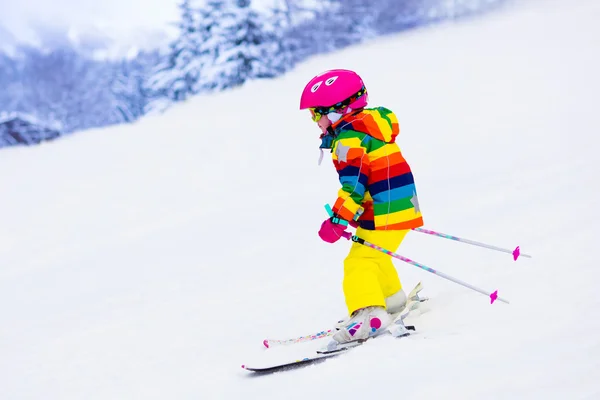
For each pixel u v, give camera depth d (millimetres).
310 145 26562
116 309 8523
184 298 8391
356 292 4961
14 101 115438
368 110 5172
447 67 38594
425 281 6539
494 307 4922
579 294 4754
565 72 27297
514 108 22281
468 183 12414
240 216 15055
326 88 5059
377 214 5047
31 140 45219
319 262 9047
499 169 13164
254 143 28812
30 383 5883
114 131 39844
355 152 4965
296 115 35531
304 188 17625
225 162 25438
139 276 10672
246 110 40375
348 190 4941
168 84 65375
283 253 10148
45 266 13500
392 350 4375
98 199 21938
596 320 4074
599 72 25438
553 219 7914
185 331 6707
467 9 67500
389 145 5105
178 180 23219
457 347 4141
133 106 88375
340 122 5129
